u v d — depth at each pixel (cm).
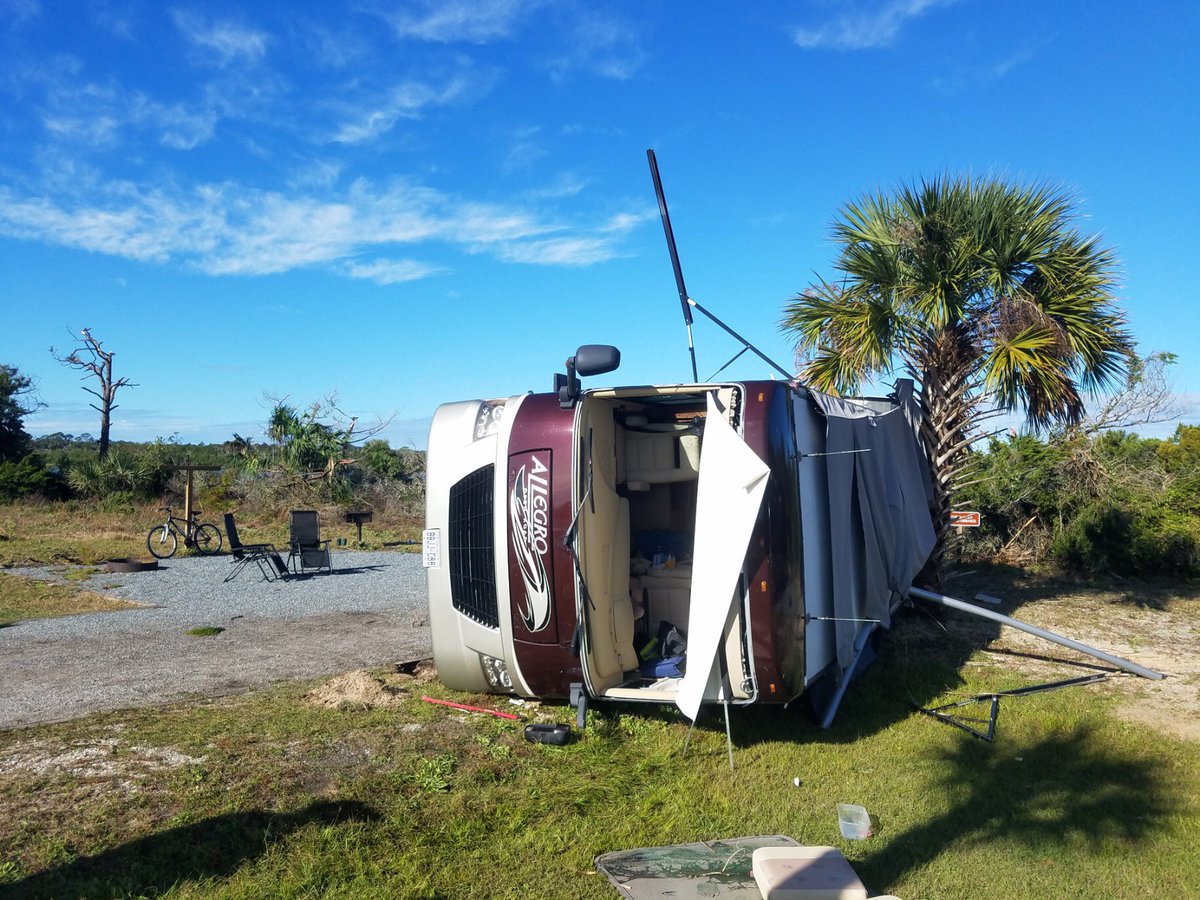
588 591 598
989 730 612
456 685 654
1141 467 1351
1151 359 1195
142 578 1360
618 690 603
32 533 1867
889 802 499
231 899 372
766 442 561
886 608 743
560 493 594
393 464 2616
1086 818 479
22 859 393
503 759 548
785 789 516
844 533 661
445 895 388
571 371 594
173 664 791
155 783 483
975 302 940
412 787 500
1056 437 1271
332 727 593
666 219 710
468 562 630
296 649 866
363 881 393
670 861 420
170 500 2358
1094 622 977
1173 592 1137
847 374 1004
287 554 1683
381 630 972
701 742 594
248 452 2506
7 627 961
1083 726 626
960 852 439
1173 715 657
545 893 393
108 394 3656
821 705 637
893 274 934
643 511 743
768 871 386
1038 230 891
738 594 555
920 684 737
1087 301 895
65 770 498
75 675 743
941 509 969
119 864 394
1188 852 441
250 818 446
